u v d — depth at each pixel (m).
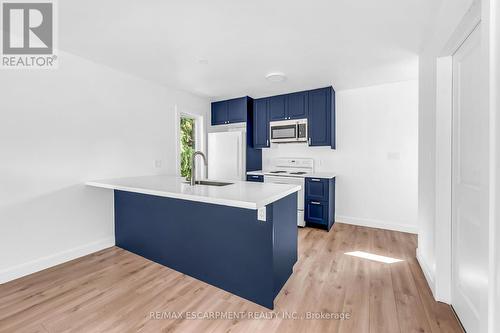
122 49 2.38
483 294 1.06
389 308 1.70
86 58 2.60
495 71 0.96
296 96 3.86
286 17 1.81
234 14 1.78
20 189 2.16
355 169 3.75
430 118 1.98
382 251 2.70
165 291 1.93
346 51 2.39
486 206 1.00
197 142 4.39
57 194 2.41
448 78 1.72
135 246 2.64
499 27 0.94
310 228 3.58
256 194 1.70
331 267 2.32
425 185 2.16
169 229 2.29
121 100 2.98
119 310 1.70
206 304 1.76
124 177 2.99
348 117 3.77
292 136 3.86
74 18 1.84
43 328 1.52
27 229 2.21
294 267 2.32
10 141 2.10
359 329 1.49
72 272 2.24
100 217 2.77
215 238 1.96
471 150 1.44
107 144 2.83
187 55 2.50
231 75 3.12
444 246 1.74
